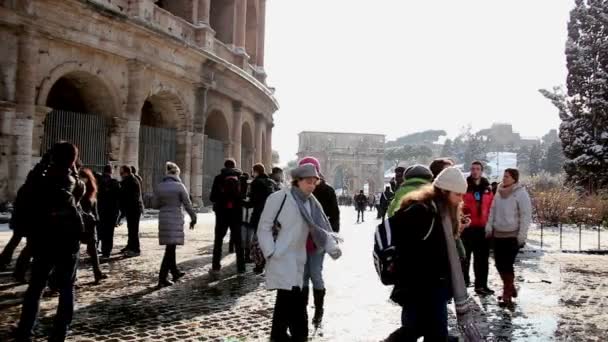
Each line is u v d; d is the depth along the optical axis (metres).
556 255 16.25
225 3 34.69
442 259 4.54
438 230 4.55
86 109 24.30
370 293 9.50
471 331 4.54
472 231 9.72
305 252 5.97
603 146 41.28
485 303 8.88
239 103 33.97
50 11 20.09
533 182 44.78
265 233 5.74
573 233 24.84
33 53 19.59
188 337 6.44
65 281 5.86
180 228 9.77
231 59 33.84
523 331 7.09
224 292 9.16
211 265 12.12
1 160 18.72
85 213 9.30
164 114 28.44
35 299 5.80
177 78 27.25
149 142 26.58
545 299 9.29
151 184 26.62
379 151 105.38
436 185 4.73
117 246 14.87
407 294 4.52
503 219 8.73
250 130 38.38
